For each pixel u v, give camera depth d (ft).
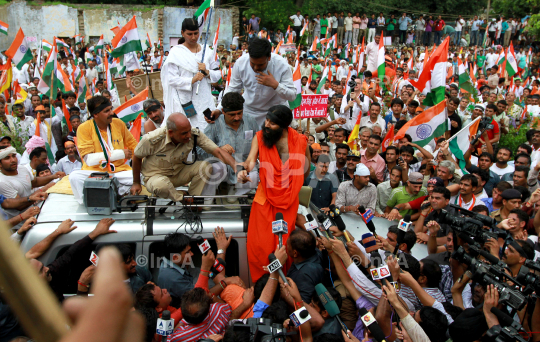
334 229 13.38
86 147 15.62
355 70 60.80
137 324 1.32
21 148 29.14
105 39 89.92
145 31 89.51
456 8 104.32
